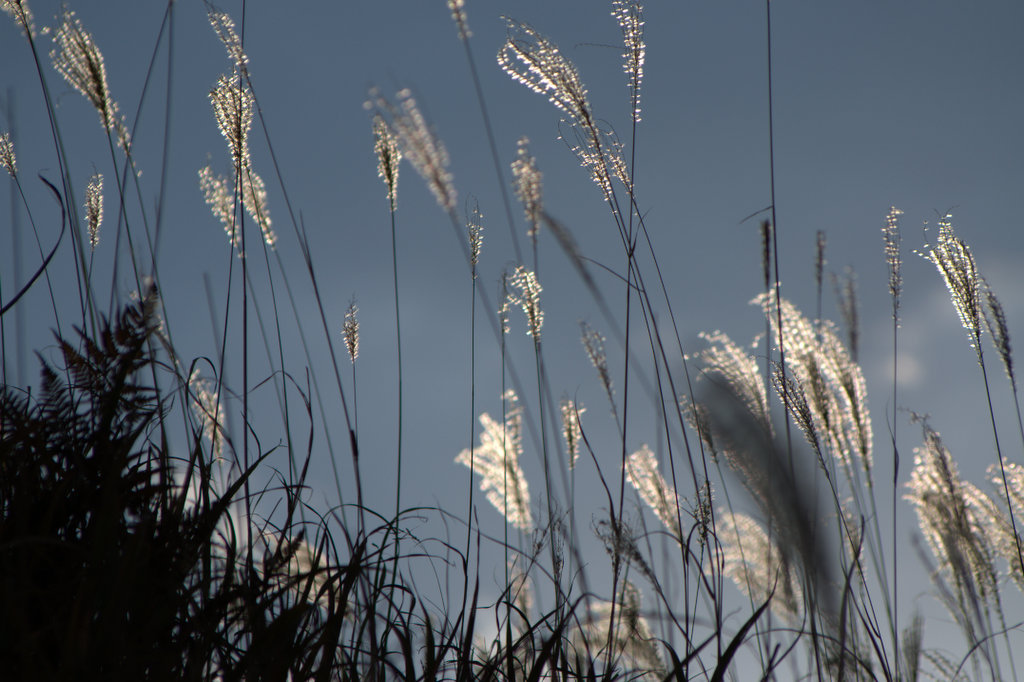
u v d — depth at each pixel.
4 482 4.94
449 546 5.12
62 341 4.99
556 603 5.16
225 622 4.96
